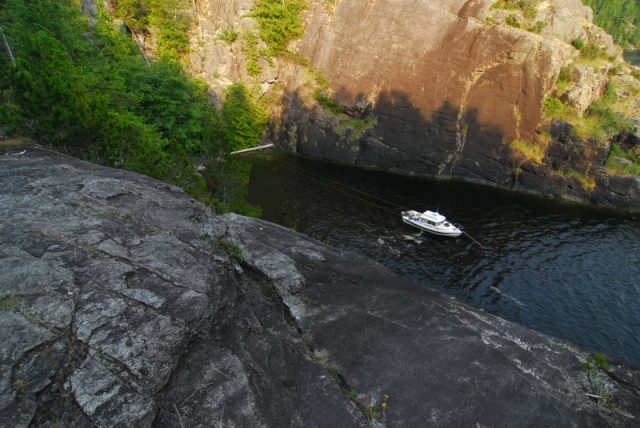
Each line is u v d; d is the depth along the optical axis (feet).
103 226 30.22
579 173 117.39
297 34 154.40
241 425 20.44
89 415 18.12
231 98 156.04
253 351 25.91
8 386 18.11
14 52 78.33
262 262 35.70
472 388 27.22
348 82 146.41
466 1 130.72
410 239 96.58
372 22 141.38
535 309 73.72
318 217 106.42
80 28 99.09
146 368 20.59
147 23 150.61
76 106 53.21
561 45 121.29
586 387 28.96
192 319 24.13
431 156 134.51
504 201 118.42
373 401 25.46
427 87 133.39
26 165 39.37
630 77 126.62
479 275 83.10
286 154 156.35
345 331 30.73
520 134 124.98
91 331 21.47
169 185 40.86
